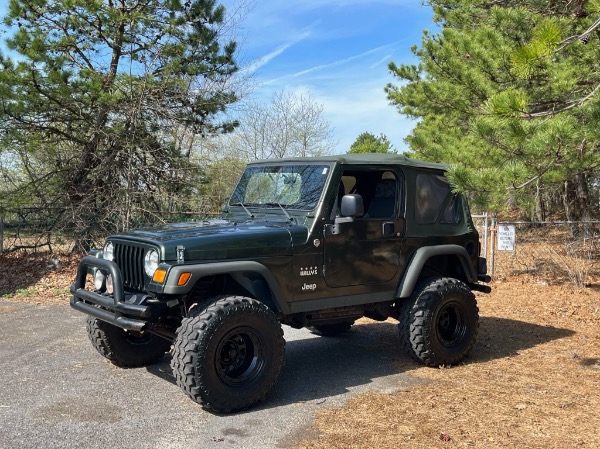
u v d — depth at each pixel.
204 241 4.42
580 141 5.44
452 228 5.92
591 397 4.75
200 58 13.66
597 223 10.50
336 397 4.73
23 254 12.78
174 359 4.25
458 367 5.63
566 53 7.20
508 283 10.31
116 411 4.35
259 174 5.68
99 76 12.06
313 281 4.90
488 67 8.66
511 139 5.31
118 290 4.42
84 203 12.85
